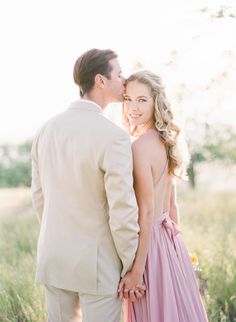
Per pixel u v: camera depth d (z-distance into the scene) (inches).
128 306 118.5
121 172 104.7
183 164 122.3
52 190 112.0
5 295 163.6
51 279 112.7
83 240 109.4
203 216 343.9
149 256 117.6
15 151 685.3
